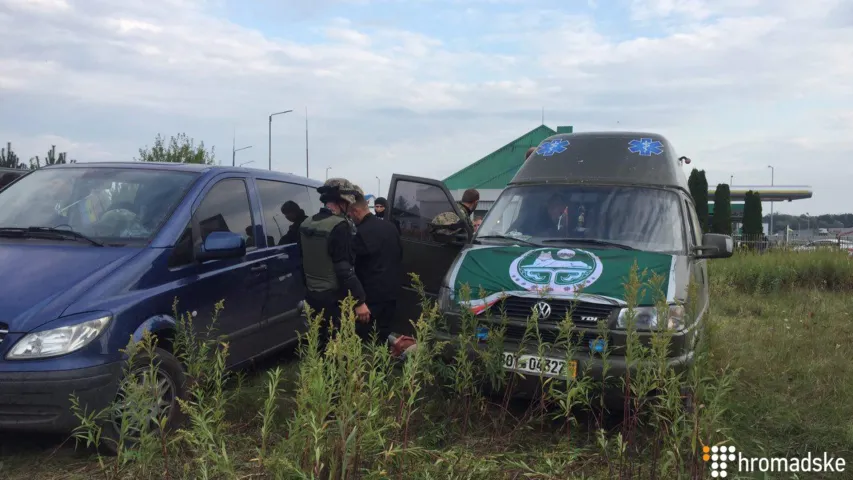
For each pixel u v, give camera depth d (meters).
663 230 5.98
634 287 3.90
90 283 4.38
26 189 5.61
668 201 6.25
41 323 4.04
